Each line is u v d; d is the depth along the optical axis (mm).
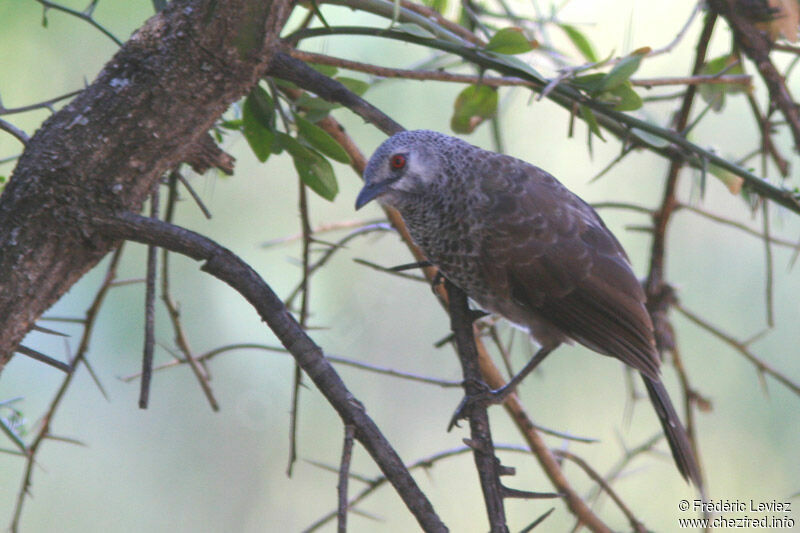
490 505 5500
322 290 13773
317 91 6109
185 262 13578
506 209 7645
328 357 7355
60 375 13180
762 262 13680
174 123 5332
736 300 13719
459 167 7723
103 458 14016
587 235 7883
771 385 13695
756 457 13602
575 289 7734
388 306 14555
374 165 7719
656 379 7898
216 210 12938
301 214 7750
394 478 4746
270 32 5324
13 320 5141
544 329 8023
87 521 13883
